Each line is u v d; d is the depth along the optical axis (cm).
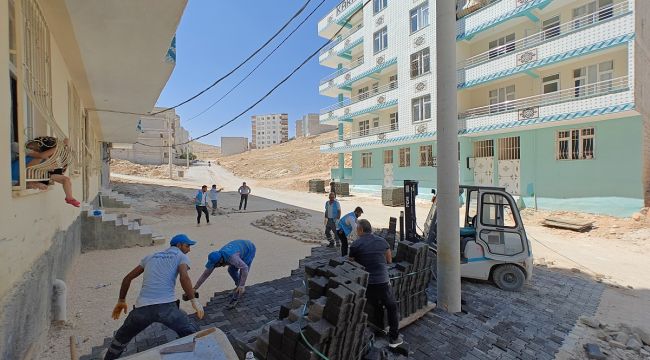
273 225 1474
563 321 556
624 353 471
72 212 775
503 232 683
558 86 1770
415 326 509
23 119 356
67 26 595
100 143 2142
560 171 1723
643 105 1498
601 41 1500
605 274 873
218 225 1489
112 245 1054
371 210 2080
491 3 1953
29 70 441
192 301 385
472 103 2225
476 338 482
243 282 577
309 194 3044
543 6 1750
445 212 558
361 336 368
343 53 3291
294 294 461
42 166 382
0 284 297
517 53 1831
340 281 360
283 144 9262
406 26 2488
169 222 1541
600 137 1584
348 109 3162
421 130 2380
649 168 1611
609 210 1538
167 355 254
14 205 334
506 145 1984
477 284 707
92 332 510
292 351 316
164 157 6144
